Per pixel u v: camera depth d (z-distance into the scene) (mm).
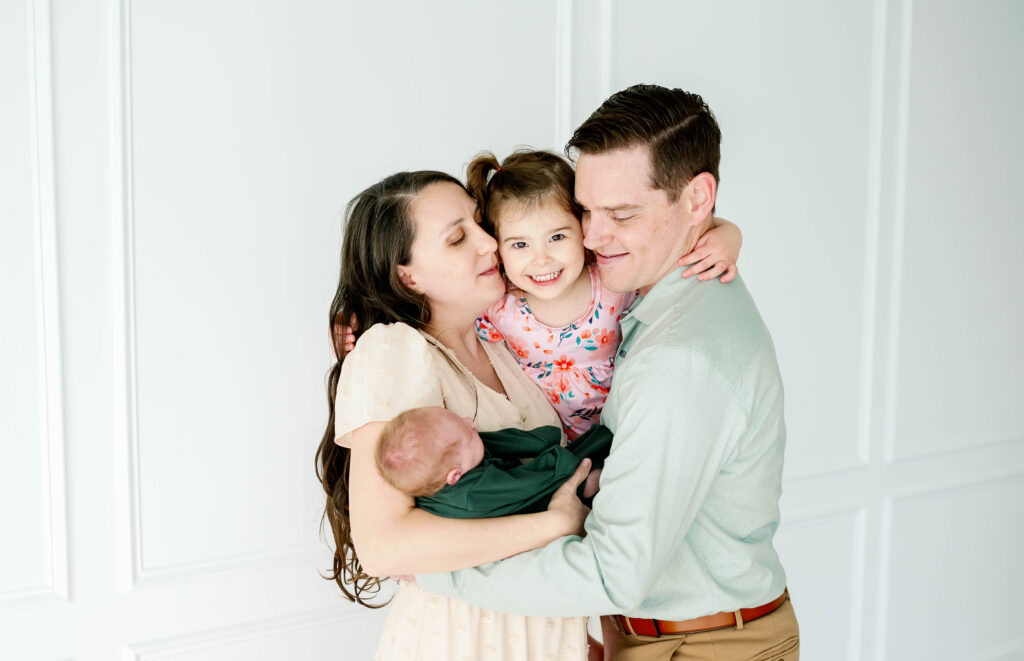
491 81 2344
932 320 3127
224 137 2076
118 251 1985
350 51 2182
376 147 2236
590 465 1546
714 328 1443
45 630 1988
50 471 1963
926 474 3172
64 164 1932
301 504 2244
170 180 2031
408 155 2271
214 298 2104
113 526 2043
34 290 1933
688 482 1378
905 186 2994
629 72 2502
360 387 1491
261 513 2197
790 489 2869
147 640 2088
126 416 2016
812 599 2969
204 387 2109
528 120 2402
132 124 1981
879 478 3057
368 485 1448
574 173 1667
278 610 2227
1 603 1940
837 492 2975
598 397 1771
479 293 1622
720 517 1543
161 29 1991
